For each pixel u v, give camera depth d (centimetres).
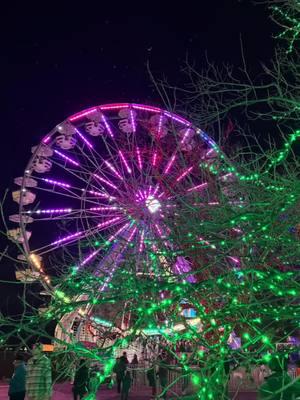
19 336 352
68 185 1741
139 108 1875
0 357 2939
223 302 417
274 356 340
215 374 337
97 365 554
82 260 482
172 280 430
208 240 403
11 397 914
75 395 1173
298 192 363
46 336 351
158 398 357
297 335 427
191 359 379
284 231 404
